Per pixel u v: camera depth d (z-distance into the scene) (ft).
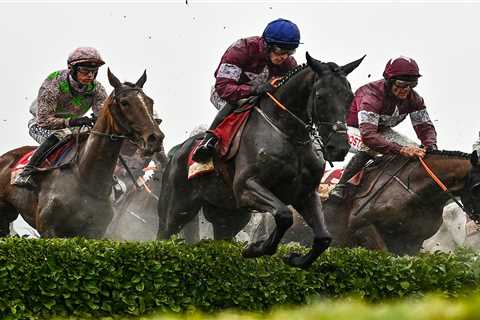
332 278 37.24
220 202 40.91
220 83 38.58
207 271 35.99
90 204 43.50
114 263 34.65
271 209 34.99
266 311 36.32
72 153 44.47
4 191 47.39
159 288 35.01
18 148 48.65
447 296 37.50
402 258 38.96
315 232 35.94
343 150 33.96
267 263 37.09
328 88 34.63
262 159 36.11
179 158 43.21
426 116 49.85
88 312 33.99
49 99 46.37
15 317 32.73
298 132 36.19
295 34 38.45
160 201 45.16
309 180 36.70
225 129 38.27
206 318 17.70
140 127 41.70
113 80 42.70
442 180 45.73
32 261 33.63
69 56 46.50
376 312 13.74
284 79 36.81
